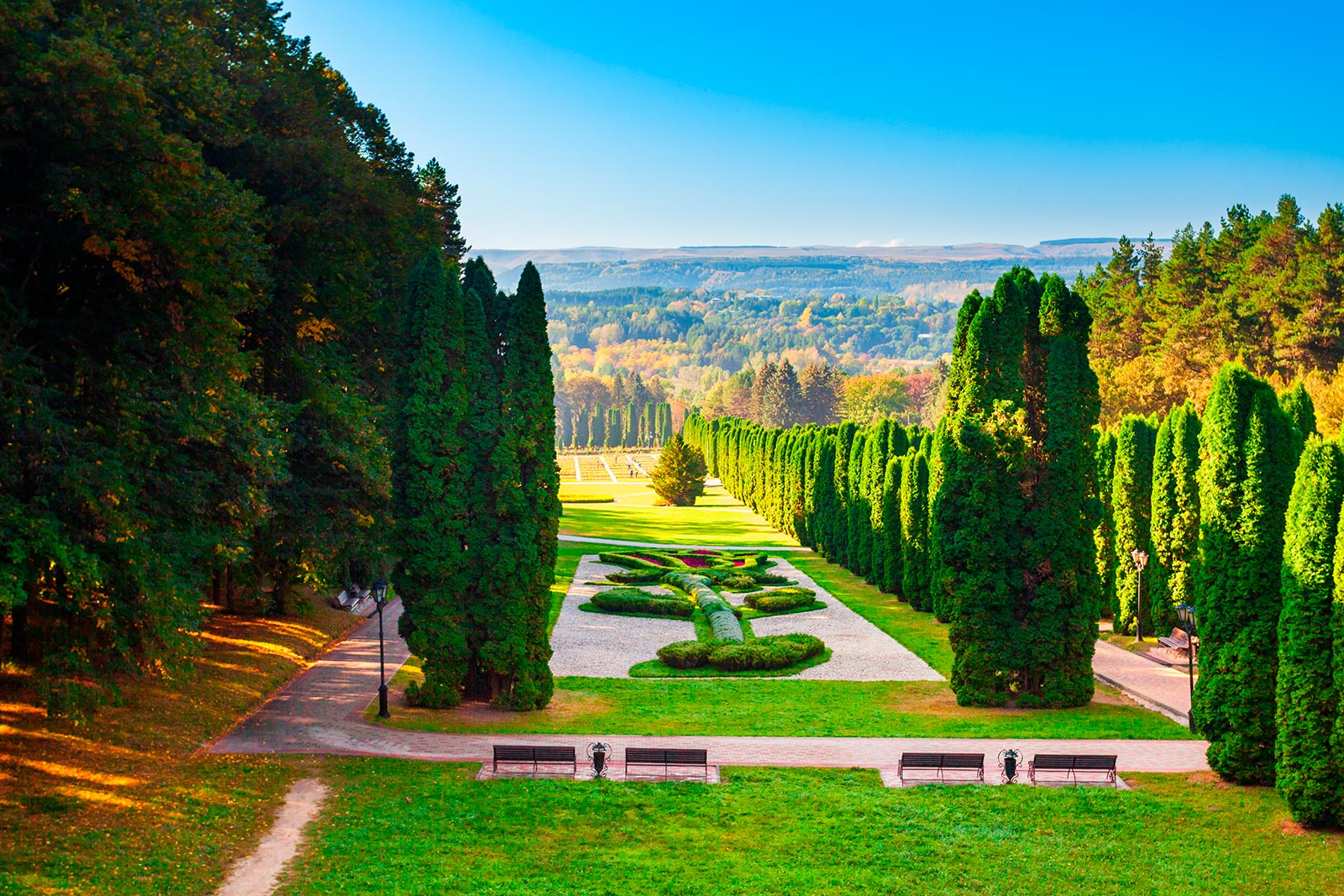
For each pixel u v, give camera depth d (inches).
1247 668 903.7
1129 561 1715.1
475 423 1162.0
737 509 4067.4
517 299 1181.1
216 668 1197.7
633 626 1786.4
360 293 1358.3
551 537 1197.1
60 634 844.6
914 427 2481.5
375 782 884.0
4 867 652.1
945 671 1465.3
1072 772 942.4
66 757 848.9
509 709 1171.9
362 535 1325.0
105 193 816.9
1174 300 4025.6
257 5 1446.9
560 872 712.4
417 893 669.3
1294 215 3619.6
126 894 644.7
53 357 840.9
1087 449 1256.2
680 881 700.0
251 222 1072.2
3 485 714.2
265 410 1004.6
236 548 994.7
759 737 1074.7
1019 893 694.5
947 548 1266.0
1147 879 717.3
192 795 819.4
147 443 848.3
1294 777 815.1
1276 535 897.5
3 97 734.5
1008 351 1246.3
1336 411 2472.9
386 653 1443.2
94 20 845.2
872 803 862.5
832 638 1689.2
